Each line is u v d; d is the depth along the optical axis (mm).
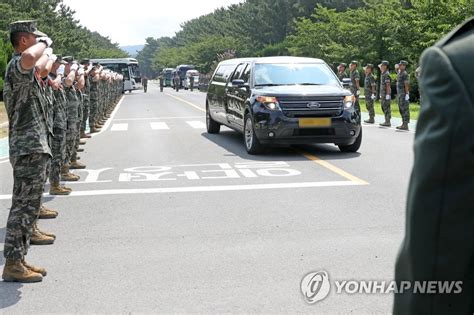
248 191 8438
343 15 42688
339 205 7457
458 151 1207
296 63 12992
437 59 1250
